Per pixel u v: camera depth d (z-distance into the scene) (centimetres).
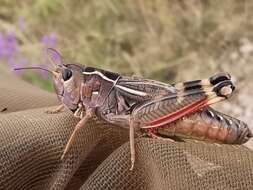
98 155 5
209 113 5
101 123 5
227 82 5
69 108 5
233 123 5
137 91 5
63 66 5
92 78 5
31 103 5
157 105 5
